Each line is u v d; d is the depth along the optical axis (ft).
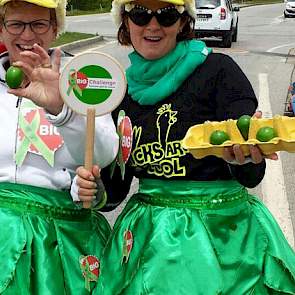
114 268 5.60
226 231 5.41
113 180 6.01
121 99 5.10
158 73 5.54
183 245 5.32
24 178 5.59
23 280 5.32
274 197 12.64
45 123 5.58
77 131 5.21
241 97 5.41
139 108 5.65
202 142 5.06
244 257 5.38
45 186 5.62
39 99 5.08
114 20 5.91
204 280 5.20
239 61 34.14
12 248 5.35
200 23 39.96
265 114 20.71
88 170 5.24
